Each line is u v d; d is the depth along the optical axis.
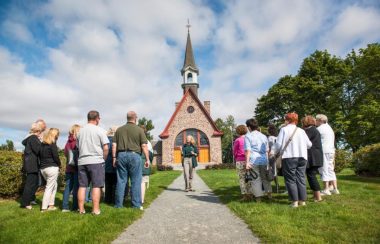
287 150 6.43
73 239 4.33
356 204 6.21
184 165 10.41
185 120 37.41
